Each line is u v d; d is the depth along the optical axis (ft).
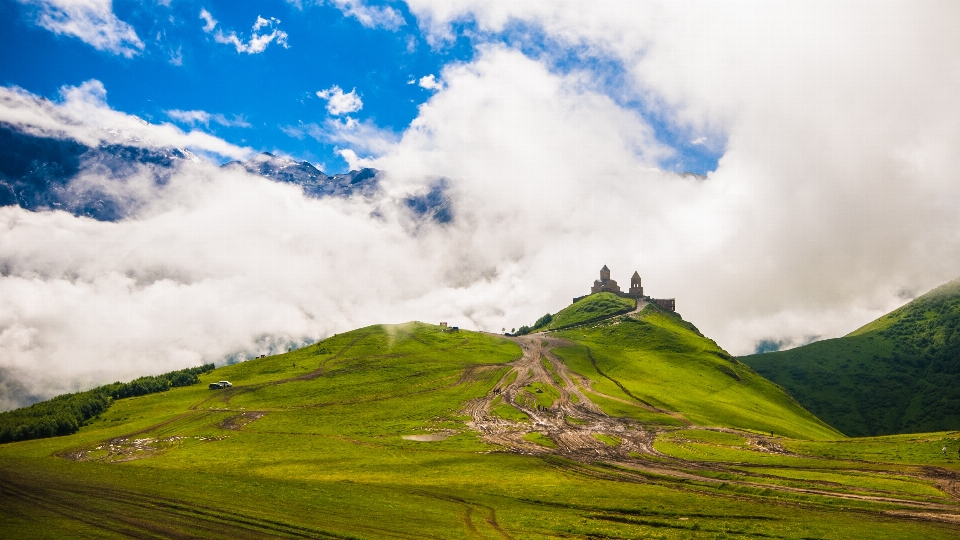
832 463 371.15
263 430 534.78
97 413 635.66
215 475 339.16
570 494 301.22
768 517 251.19
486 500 289.12
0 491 275.59
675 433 509.35
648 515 257.75
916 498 279.90
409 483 339.36
